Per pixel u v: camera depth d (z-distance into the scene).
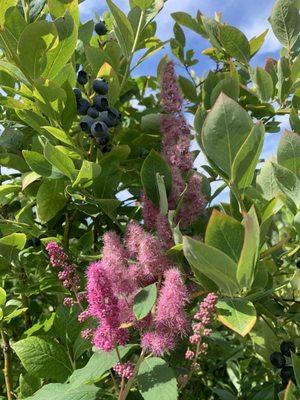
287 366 0.30
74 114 0.31
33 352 0.28
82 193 0.30
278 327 0.33
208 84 0.37
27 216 0.34
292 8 0.37
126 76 0.33
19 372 0.39
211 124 0.24
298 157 0.26
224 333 0.42
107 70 0.32
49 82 0.29
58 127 0.31
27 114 0.31
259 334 0.35
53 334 0.31
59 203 0.32
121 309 0.22
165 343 0.21
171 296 0.21
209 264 0.22
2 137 0.36
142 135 0.35
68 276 0.26
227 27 0.37
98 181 0.31
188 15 0.42
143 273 0.23
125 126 0.46
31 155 0.30
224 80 0.32
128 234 0.24
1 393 0.38
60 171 0.29
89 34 0.36
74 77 0.30
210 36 0.38
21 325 0.40
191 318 0.25
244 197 0.27
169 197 0.27
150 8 0.34
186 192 0.27
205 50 0.43
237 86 0.32
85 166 0.28
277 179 0.26
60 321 0.29
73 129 0.35
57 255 0.26
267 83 0.36
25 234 0.34
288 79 0.36
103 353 0.23
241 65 0.40
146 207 0.27
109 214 0.31
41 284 0.33
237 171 0.24
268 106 0.37
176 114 0.29
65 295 0.34
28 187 0.33
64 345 0.29
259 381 0.41
